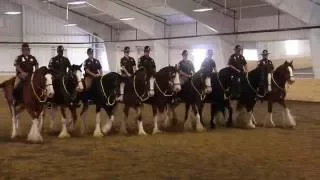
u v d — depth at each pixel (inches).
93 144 421.1
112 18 1321.4
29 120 610.2
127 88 470.0
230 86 514.0
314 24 820.6
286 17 903.1
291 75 510.0
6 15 1380.4
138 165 331.9
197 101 497.0
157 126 507.2
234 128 528.4
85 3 1166.3
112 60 1417.3
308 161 343.9
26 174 305.0
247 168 321.1
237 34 1007.6
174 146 409.4
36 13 1423.5
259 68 517.3
